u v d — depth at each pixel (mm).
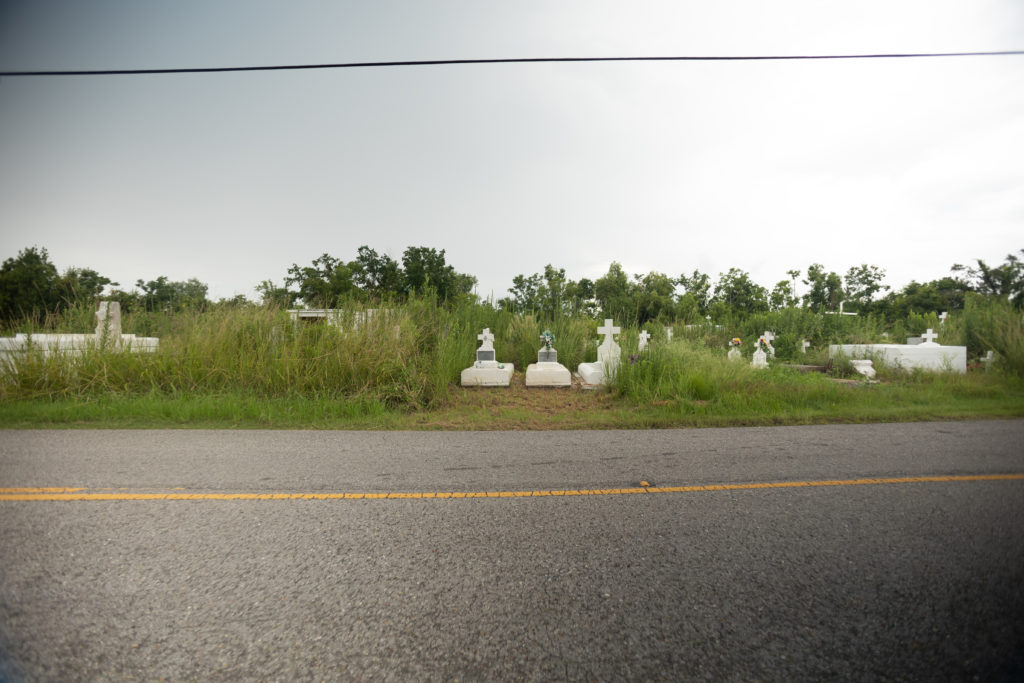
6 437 6125
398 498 3859
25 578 2578
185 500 3777
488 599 2406
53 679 1840
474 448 5648
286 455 5270
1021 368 11023
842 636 2111
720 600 2391
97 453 5285
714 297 54875
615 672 1900
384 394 8938
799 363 17078
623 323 16891
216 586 2514
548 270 38719
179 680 1854
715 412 8078
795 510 3578
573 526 3301
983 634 2109
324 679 1861
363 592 2467
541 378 11273
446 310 14836
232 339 10078
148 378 9258
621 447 5676
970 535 3113
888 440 5988
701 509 3609
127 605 2340
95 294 12539
